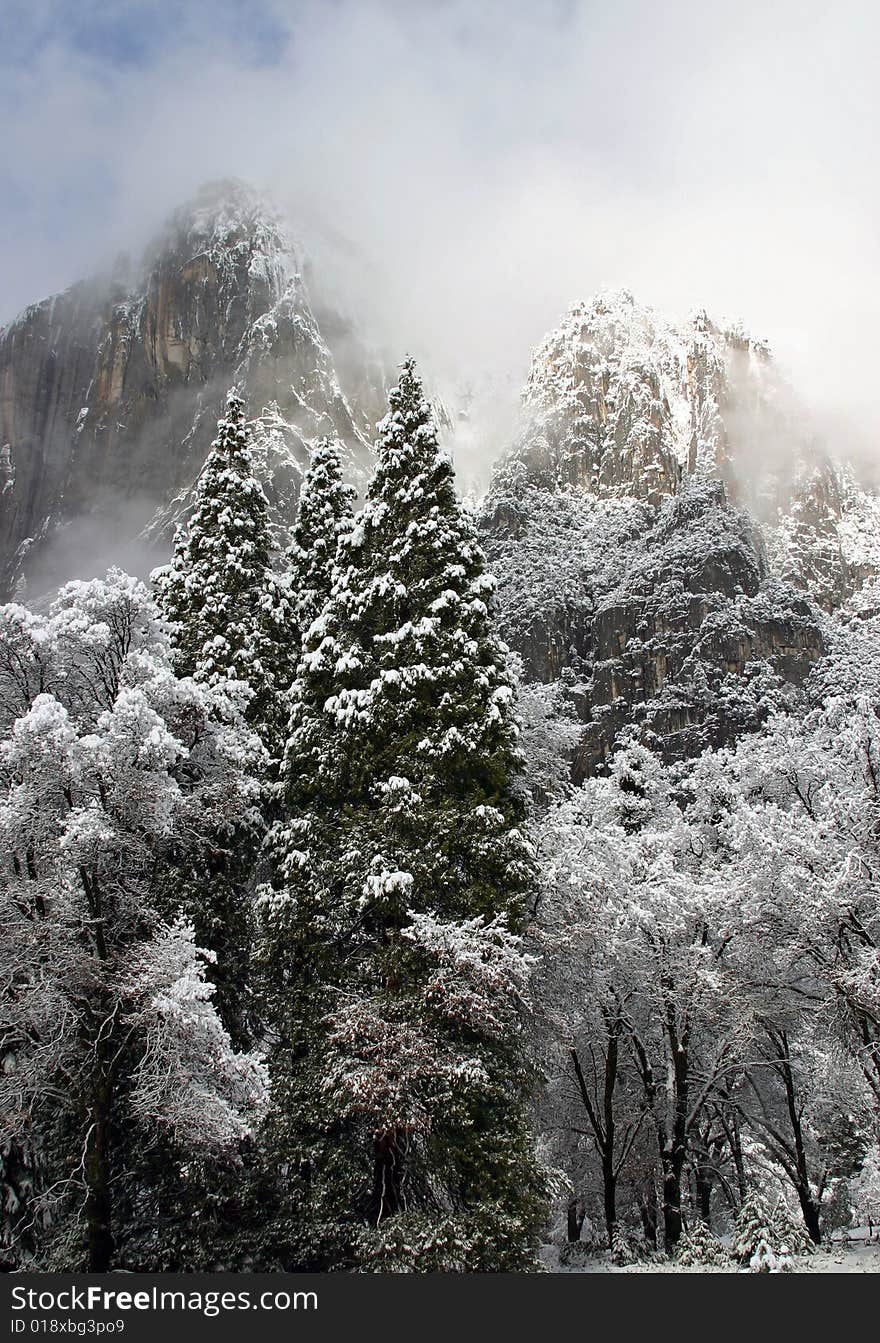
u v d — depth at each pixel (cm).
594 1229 3916
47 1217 2311
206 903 2564
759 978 3231
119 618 2647
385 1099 2147
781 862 3002
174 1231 2222
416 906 2420
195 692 2506
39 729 2152
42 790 2205
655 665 13788
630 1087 3512
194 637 3183
